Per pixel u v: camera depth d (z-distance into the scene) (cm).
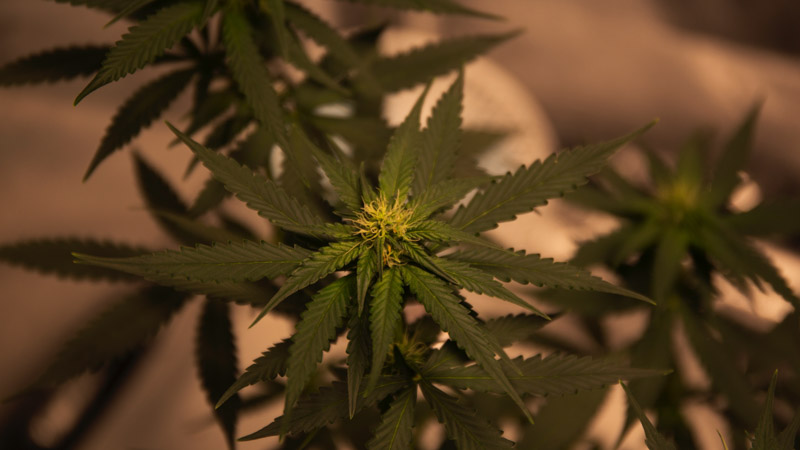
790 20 159
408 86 75
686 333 73
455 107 61
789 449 56
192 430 102
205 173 132
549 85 164
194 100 73
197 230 69
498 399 74
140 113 69
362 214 58
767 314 91
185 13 62
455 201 59
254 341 105
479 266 58
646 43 162
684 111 159
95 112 141
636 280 75
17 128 136
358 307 56
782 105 153
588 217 128
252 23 68
